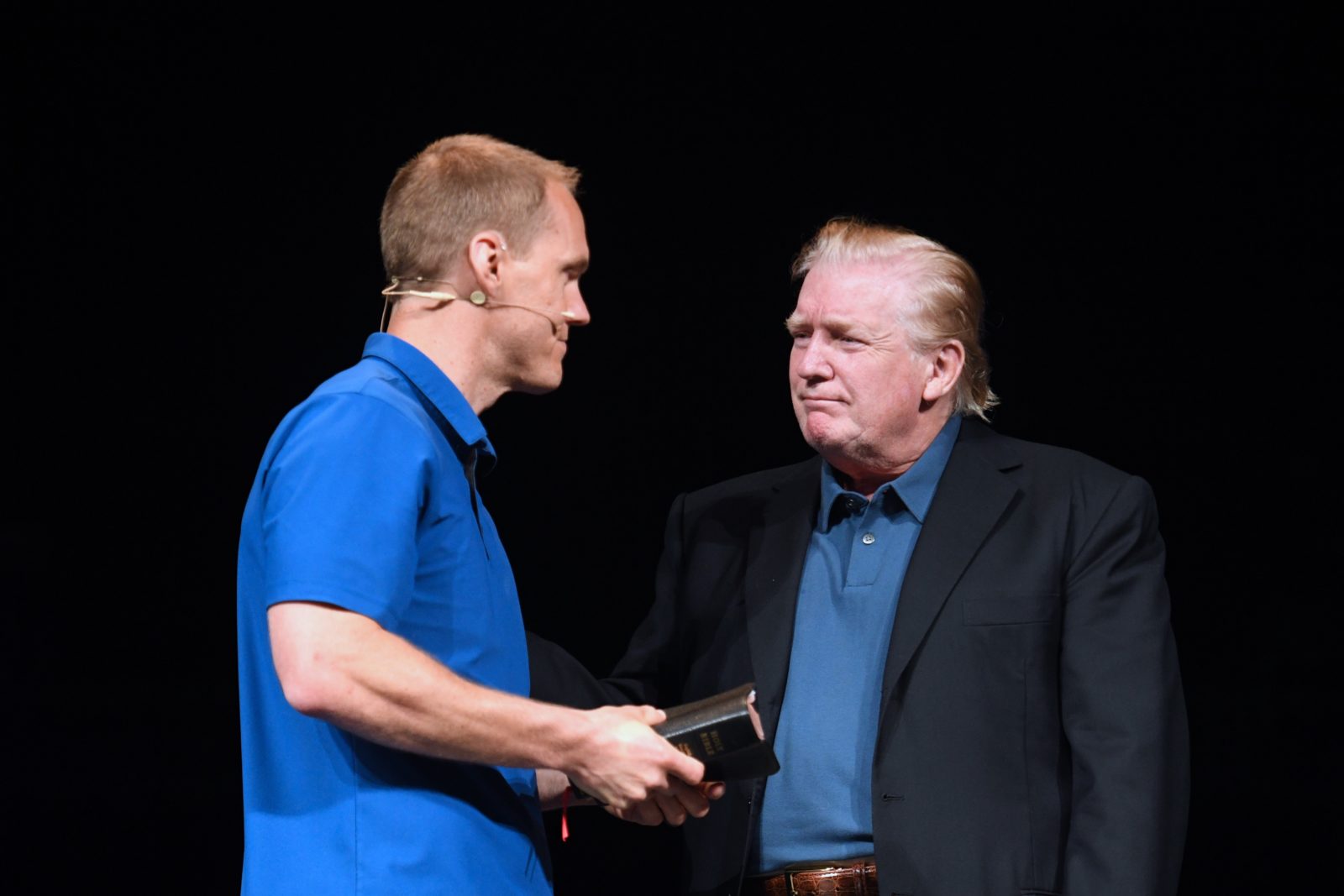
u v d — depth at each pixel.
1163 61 13.84
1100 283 14.34
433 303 4.20
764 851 5.12
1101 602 4.96
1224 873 11.52
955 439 5.43
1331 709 14.44
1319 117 13.66
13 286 15.31
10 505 16.05
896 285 5.13
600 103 14.44
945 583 5.04
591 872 12.42
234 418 15.73
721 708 4.18
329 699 3.59
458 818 3.97
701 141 14.48
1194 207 14.11
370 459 3.82
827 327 5.16
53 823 13.16
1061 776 4.92
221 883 11.54
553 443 15.51
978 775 4.84
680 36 14.33
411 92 14.48
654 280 14.84
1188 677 14.94
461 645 4.05
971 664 4.95
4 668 16.00
